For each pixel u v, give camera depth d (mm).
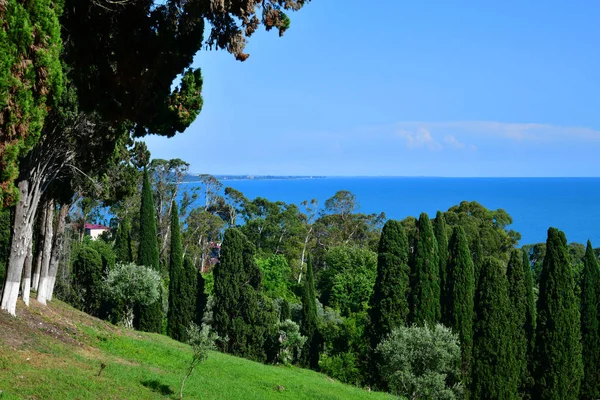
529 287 38156
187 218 83062
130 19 18031
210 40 17469
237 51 17016
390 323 35031
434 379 27953
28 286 27594
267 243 90875
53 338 23172
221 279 39781
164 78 19703
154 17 18250
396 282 35469
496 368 32906
